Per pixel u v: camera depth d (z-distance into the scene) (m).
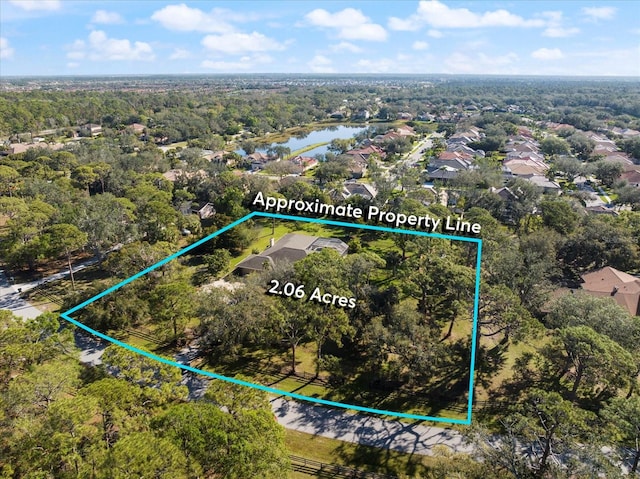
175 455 25.44
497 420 37.28
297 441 34.97
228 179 95.69
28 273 64.38
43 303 55.88
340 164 117.25
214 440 26.81
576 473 27.22
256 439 27.34
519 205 80.88
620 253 62.53
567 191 100.38
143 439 25.94
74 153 119.38
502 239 61.50
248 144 157.00
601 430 31.52
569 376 42.22
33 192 79.44
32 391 30.66
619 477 25.53
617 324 38.72
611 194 105.12
